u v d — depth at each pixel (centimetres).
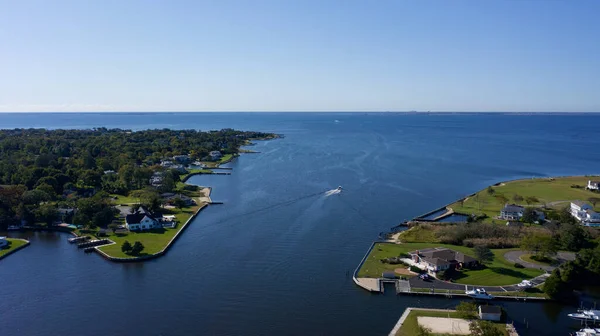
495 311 7606
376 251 10969
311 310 8125
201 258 10706
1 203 13825
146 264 10369
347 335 7300
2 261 10619
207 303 8412
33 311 8169
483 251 9912
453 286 8906
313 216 14312
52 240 12288
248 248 11369
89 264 10400
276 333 7369
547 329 7419
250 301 8481
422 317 7700
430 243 11688
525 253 10819
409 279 9256
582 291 8812
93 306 8325
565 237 11275
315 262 10394
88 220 12850
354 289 8975
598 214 13812
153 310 8162
